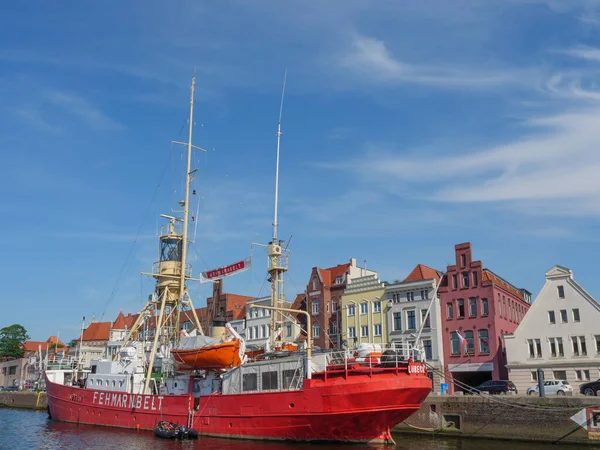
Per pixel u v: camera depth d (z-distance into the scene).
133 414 47.47
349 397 35.28
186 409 43.34
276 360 39.38
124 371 51.53
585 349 56.44
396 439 42.81
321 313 78.94
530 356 59.50
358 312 74.62
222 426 40.88
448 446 38.53
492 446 38.53
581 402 38.66
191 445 38.28
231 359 42.34
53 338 150.38
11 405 92.12
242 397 40.03
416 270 74.81
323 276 81.56
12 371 137.38
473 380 67.69
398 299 71.31
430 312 67.88
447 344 66.75
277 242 54.44
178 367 45.34
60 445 40.75
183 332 48.12
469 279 66.75
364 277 75.25
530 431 40.34
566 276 58.84
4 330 148.00
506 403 41.84
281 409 37.78
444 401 44.94
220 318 46.69
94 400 51.78
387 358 37.69
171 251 55.69
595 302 56.59
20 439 44.56
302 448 36.41
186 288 55.44
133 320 123.56
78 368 64.31
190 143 58.31
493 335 63.59
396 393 35.38
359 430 36.44
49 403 60.09
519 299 74.50
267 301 84.69
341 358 38.00
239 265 48.00
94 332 124.00
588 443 37.84
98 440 42.31
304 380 37.00
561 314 58.47
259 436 38.84
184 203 56.97
